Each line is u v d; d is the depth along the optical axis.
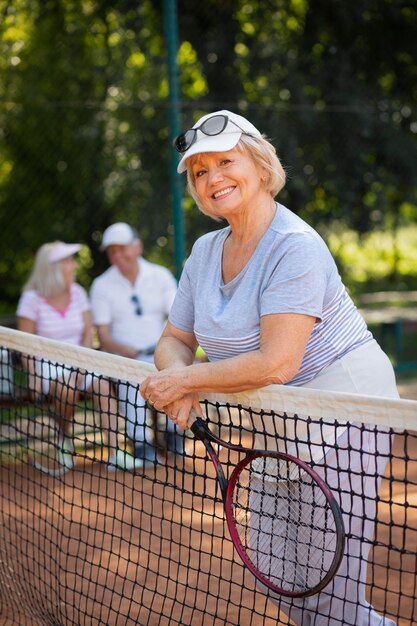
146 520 4.91
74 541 4.60
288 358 2.53
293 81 10.10
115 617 3.63
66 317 6.41
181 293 3.02
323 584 2.46
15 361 6.12
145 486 5.55
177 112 7.53
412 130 10.56
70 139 8.82
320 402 2.48
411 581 3.96
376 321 10.98
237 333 2.67
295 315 2.52
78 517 4.99
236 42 9.90
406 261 13.75
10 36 8.45
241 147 2.65
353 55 10.40
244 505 3.28
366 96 10.44
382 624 2.83
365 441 2.73
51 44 8.67
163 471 5.86
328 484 2.71
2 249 8.64
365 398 2.38
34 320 6.38
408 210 12.16
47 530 4.76
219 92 9.93
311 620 2.86
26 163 8.62
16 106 8.50
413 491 5.30
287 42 10.15
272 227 2.65
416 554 2.41
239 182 2.64
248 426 6.82
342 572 2.75
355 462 2.72
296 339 2.53
